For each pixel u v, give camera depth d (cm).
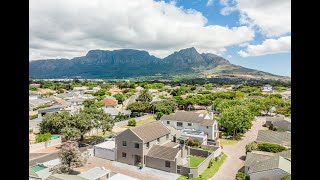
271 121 5856
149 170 3319
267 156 3133
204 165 3319
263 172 2672
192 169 3119
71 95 9550
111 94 10694
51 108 6444
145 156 3444
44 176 2742
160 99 9112
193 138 4409
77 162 3003
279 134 4306
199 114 5316
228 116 5031
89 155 3666
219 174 3203
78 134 4331
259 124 6341
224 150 4259
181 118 5234
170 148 3422
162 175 3166
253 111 6669
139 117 7031
